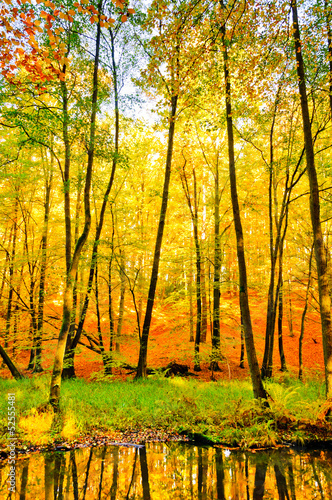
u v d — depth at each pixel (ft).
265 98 34.17
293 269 59.72
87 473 16.03
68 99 32.07
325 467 16.97
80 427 21.81
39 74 18.35
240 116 32.83
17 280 46.60
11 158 38.14
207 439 20.99
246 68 25.75
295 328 72.79
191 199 64.18
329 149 44.86
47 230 49.24
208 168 58.70
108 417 24.31
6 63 17.40
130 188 60.80
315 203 25.44
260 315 78.18
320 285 24.98
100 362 56.18
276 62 27.45
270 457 18.49
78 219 45.47
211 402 28.12
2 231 59.72
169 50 21.66
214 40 21.52
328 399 23.27
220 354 45.32
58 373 24.45
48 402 23.97
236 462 17.67
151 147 58.49
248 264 66.90
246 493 13.88
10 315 48.57
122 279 49.32
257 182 58.49
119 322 54.19
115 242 50.14
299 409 25.38
